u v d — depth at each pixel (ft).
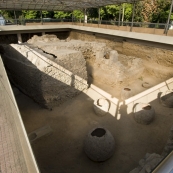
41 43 32.86
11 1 39.22
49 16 79.87
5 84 13.19
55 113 23.31
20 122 8.66
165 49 30.30
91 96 27.12
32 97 26.30
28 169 6.26
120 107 23.26
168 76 30.14
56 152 16.92
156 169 3.66
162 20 54.44
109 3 41.16
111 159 15.88
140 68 32.42
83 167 15.24
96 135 15.98
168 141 14.82
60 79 23.99
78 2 43.01
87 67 35.01
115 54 30.01
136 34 34.47
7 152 7.11
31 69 23.12
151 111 19.69
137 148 16.92
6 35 53.57
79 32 58.34
